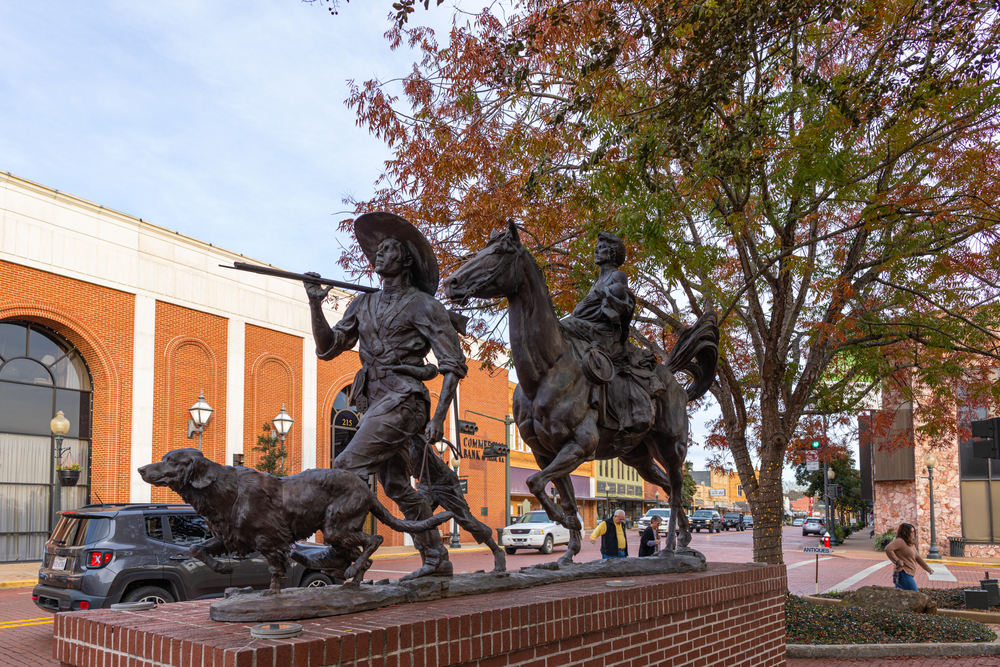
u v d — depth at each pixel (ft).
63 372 74.90
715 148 29.53
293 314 96.27
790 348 45.60
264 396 91.81
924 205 33.83
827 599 45.24
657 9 25.00
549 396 19.30
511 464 143.13
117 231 76.69
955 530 104.27
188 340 83.25
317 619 12.19
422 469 15.10
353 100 37.40
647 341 40.42
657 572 21.52
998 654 34.47
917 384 49.85
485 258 18.25
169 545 34.96
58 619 12.50
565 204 37.63
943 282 40.04
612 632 16.62
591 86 30.66
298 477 12.90
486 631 13.12
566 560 20.20
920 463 106.42
